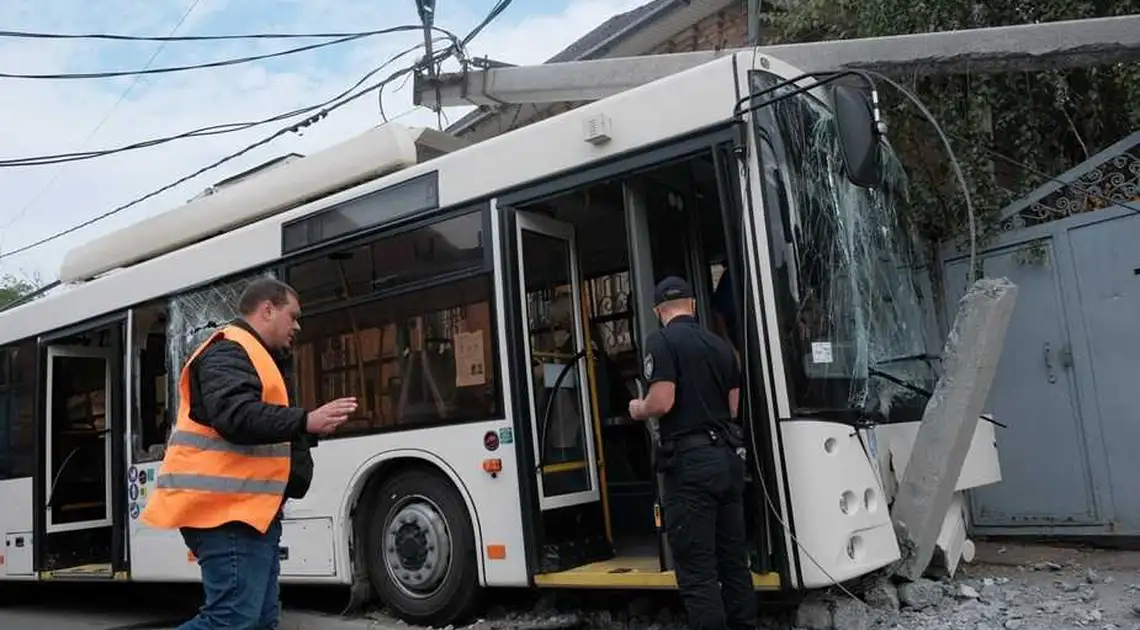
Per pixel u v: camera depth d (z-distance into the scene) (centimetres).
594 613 598
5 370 960
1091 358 660
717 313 580
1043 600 529
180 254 808
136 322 835
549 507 577
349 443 661
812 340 491
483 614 636
